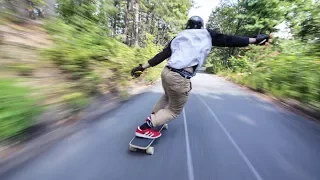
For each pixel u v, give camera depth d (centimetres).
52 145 270
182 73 255
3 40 423
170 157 259
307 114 536
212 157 266
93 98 487
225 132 359
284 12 1232
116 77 658
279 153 288
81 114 396
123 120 388
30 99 283
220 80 1634
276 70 900
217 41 263
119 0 1538
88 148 270
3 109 242
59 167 223
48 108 320
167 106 301
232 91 930
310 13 820
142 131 275
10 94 257
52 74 415
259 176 228
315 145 322
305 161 268
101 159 245
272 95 859
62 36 519
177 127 372
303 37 845
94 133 319
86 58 486
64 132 313
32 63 403
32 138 276
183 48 257
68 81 437
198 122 407
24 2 574
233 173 231
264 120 450
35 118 283
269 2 1511
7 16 527
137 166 235
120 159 248
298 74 719
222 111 511
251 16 1788
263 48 1266
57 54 439
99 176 213
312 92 603
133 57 827
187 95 273
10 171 208
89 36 590
